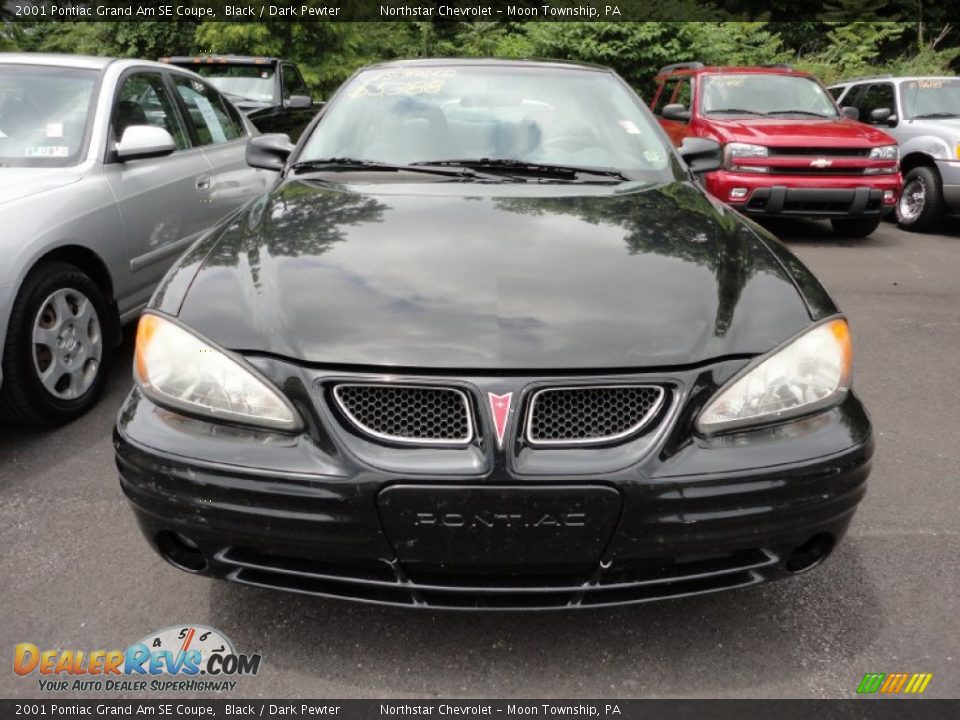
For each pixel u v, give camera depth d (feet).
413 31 57.57
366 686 6.69
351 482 6.01
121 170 12.95
